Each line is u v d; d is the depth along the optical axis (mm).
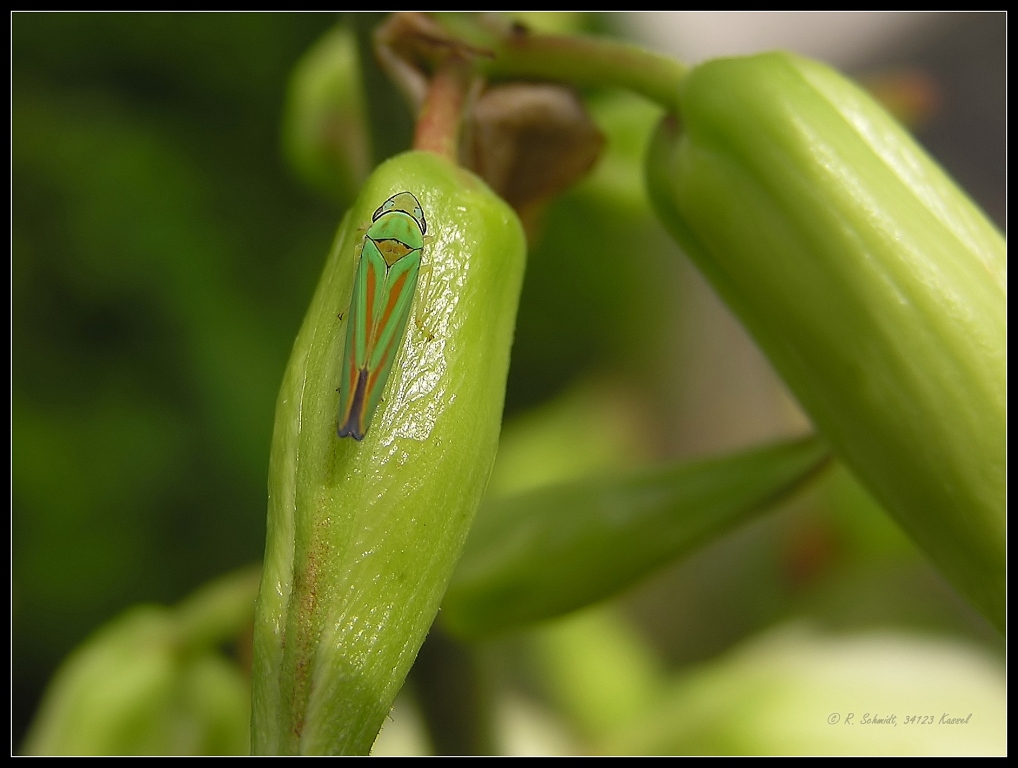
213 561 193
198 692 107
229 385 192
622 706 135
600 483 96
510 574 96
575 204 199
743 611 154
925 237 85
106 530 190
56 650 189
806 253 86
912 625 134
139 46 193
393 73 90
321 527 78
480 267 82
